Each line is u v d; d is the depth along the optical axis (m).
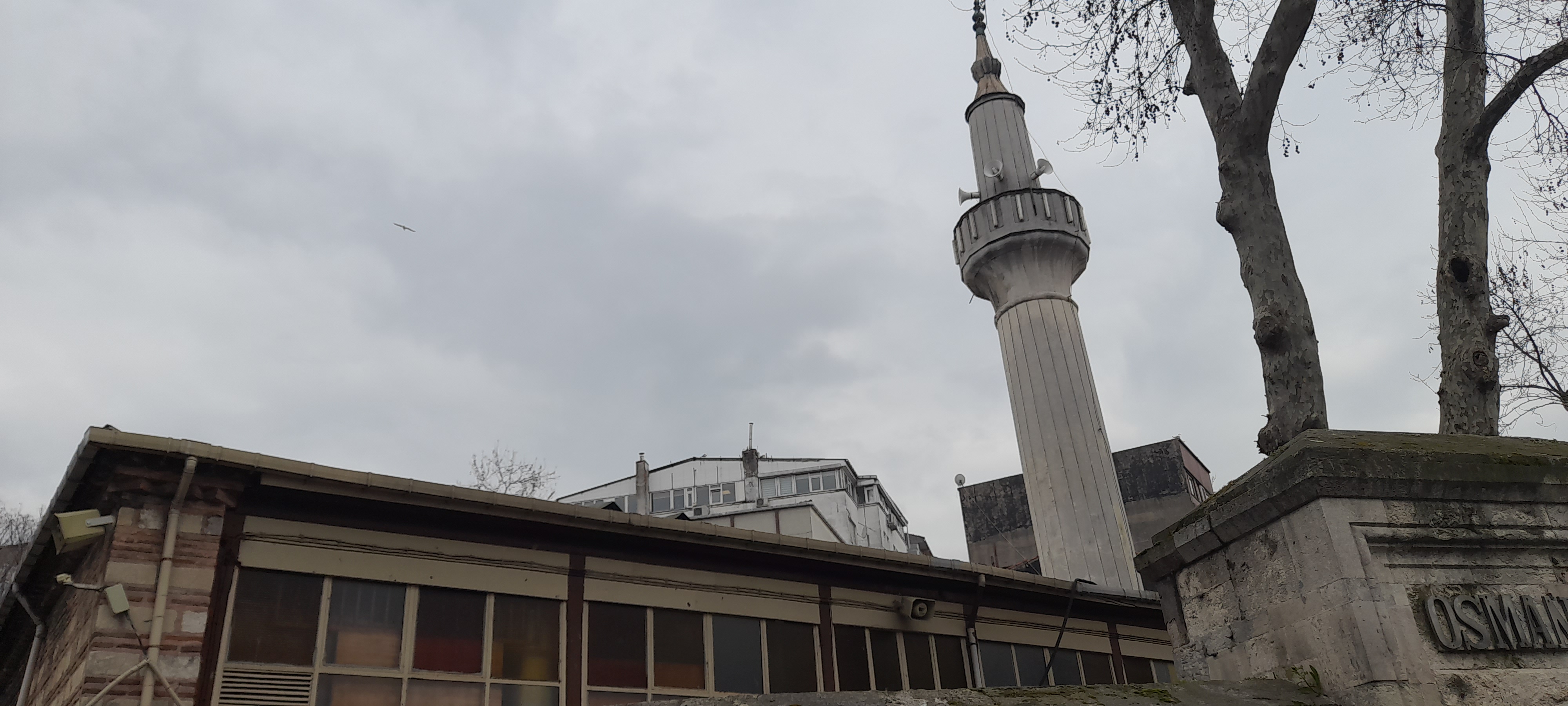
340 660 9.38
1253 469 5.75
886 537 48.94
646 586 11.43
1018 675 14.28
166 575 8.70
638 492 38.47
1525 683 4.94
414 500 9.93
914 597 13.59
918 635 13.51
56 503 9.20
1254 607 5.54
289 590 9.38
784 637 12.24
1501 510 5.39
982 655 14.05
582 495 47.91
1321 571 5.07
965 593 14.17
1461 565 5.20
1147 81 9.77
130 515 8.90
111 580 8.55
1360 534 5.07
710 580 11.94
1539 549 5.41
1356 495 5.16
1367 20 9.36
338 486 9.55
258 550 9.33
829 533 30.14
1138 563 6.47
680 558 11.83
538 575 10.76
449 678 9.84
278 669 9.03
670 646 11.33
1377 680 4.70
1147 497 40.91
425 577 10.08
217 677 8.73
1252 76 7.95
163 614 8.60
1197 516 5.98
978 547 43.59
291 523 9.58
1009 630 14.51
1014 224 25.41
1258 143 7.97
